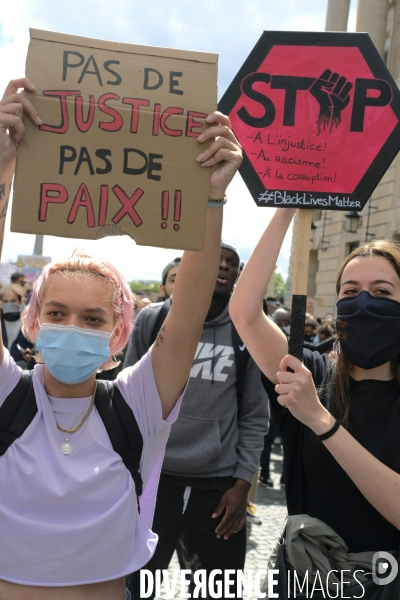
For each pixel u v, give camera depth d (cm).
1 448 158
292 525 179
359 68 197
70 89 155
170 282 366
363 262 196
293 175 197
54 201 152
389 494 168
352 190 196
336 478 185
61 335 161
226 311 291
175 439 270
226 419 280
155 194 156
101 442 162
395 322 186
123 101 156
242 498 273
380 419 187
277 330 207
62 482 155
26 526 150
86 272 167
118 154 155
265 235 207
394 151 196
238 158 158
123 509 157
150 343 283
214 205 161
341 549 177
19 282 914
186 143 158
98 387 171
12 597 150
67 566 150
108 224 154
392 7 1881
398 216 1770
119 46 160
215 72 162
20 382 166
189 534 283
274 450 852
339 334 195
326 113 197
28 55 155
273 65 198
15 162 156
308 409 172
